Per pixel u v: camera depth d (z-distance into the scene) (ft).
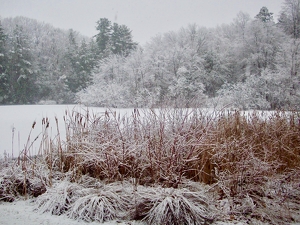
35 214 12.06
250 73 113.91
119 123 17.78
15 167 15.79
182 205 11.05
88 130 17.94
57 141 18.48
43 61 166.20
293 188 13.33
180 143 14.23
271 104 80.53
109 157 14.96
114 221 11.44
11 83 140.67
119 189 13.05
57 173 15.98
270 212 11.85
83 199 12.05
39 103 143.95
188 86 95.61
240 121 19.60
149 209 11.49
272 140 17.01
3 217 11.69
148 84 101.76
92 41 167.94
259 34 114.52
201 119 17.48
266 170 13.82
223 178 13.69
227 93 77.97
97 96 80.33
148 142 15.05
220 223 11.23
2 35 147.74
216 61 117.39
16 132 31.22
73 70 158.81
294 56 93.30
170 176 13.58
